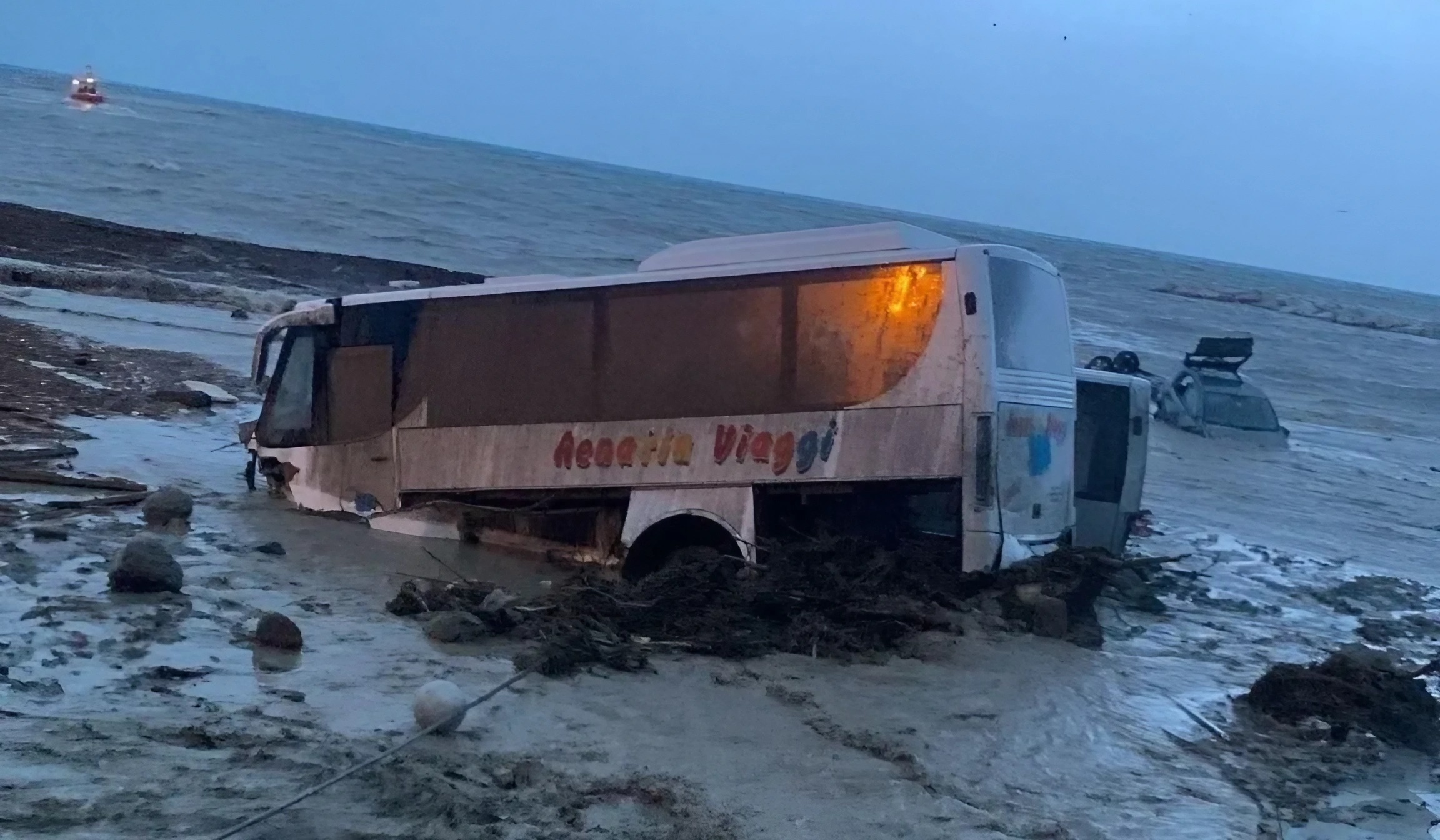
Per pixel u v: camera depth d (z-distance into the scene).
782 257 10.87
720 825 5.91
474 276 38.94
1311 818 7.00
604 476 11.05
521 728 7.09
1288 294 121.12
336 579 10.34
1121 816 6.74
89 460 13.83
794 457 10.34
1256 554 15.98
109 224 38.75
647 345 10.99
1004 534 9.97
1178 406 27.80
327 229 53.66
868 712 7.95
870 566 10.02
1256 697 9.11
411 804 5.70
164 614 8.53
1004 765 7.30
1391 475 25.64
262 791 5.70
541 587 10.59
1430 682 10.61
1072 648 9.83
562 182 119.62
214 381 20.06
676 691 8.07
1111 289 92.50
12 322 22.92
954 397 9.95
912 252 10.19
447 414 11.91
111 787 5.59
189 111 144.12
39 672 7.16
